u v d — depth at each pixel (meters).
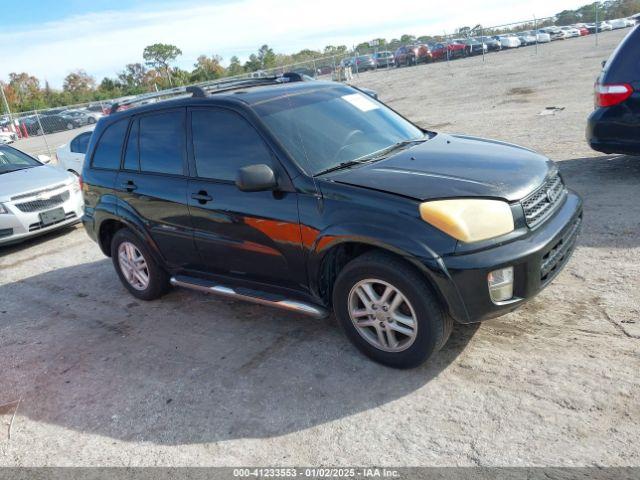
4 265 7.53
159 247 4.87
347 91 4.75
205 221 4.27
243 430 3.25
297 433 3.15
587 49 28.16
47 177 8.62
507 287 3.17
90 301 5.70
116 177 5.09
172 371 4.03
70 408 3.78
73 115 37.38
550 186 3.66
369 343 3.62
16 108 58.62
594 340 3.53
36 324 5.32
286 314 4.63
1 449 3.45
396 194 3.30
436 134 4.66
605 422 2.84
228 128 4.14
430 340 3.30
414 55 39.22
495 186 3.33
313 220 3.56
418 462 2.79
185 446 3.19
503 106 14.12
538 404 3.05
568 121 10.56
